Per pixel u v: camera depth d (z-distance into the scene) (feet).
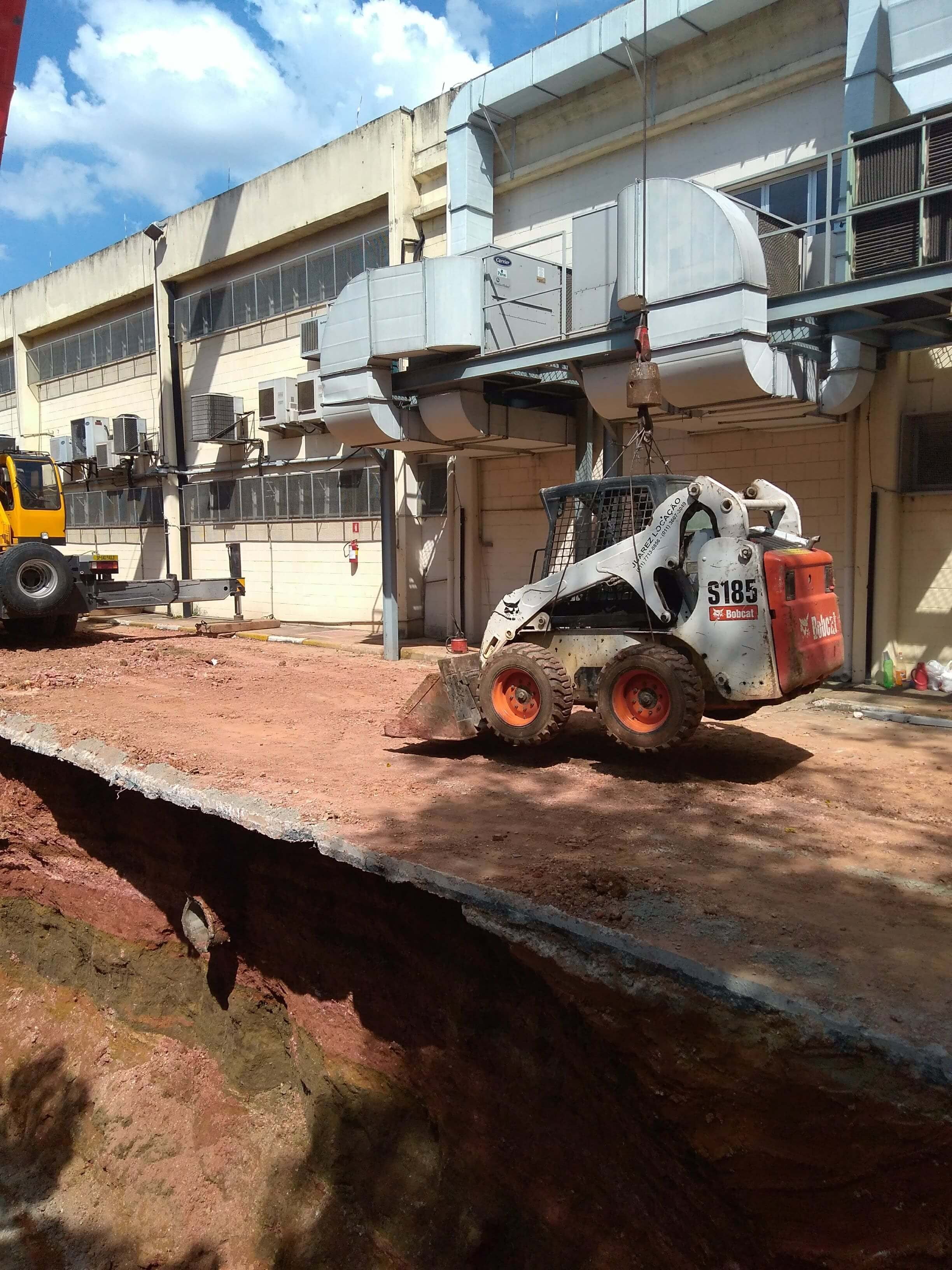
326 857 21.33
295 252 64.28
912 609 37.29
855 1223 12.81
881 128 30.89
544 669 24.79
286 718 32.63
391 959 21.49
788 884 17.16
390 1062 21.56
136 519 84.33
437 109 52.75
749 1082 13.17
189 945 28.86
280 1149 24.39
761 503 25.79
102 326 85.76
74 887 32.68
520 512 51.03
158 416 79.56
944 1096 11.59
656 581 23.90
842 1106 12.40
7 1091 32.37
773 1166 13.34
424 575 57.88
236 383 70.79
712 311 30.27
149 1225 25.55
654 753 24.11
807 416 35.47
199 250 70.38
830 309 30.22
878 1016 12.48
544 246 47.91
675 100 41.83
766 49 38.63
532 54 44.60
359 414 41.88
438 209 53.42
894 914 15.85
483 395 41.60
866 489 36.86
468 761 26.32
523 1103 18.08
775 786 23.85
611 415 36.70
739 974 13.56
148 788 24.27
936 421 36.52
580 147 45.47
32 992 34.83
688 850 18.95
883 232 30.60
